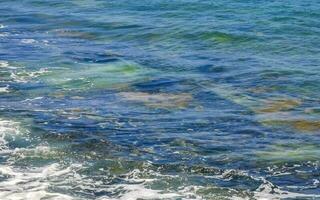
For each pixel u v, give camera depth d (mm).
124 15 34750
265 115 19328
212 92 21391
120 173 15516
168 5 36781
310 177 15500
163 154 16656
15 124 18297
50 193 14414
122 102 20469
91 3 39219
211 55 26188
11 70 23797
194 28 30172
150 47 27953
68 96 21031
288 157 16531
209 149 17016
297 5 35500
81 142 17219
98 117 19094
